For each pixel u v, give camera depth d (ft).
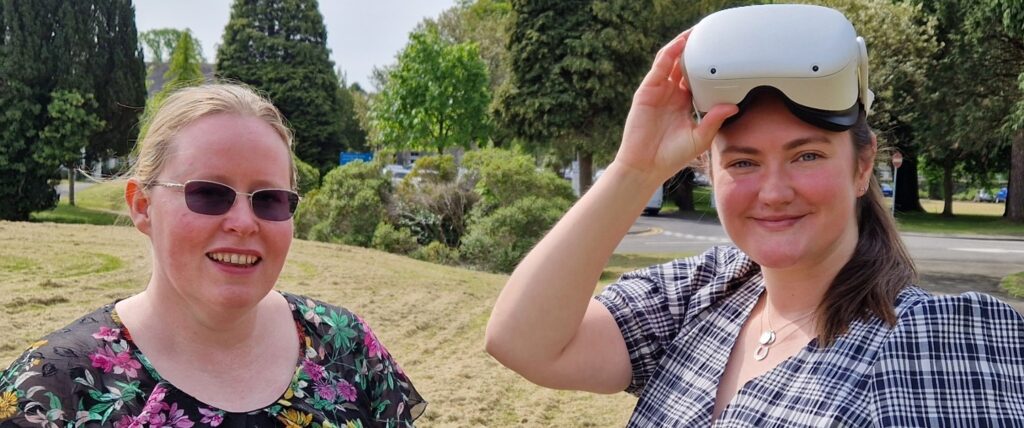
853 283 5.32
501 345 6.28
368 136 133.28
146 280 6.61
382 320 24.77
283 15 115.55
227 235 5.54
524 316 6.17
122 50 81.56
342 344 6.32
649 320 6.52
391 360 6.70
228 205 5.55
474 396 17.97
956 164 98.63
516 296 6.24
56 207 79.66
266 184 5.71
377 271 33.37
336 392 6.06
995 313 4.88
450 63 84.79
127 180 5.92
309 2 116.37
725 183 5.50
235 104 5.82
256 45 114.11
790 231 5.34
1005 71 69.26
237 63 114.32
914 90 71.82
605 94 70.33
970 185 117.50
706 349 6.10
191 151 5.55
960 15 67.00
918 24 70.23
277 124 5.98
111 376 5.29
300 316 6.28
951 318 4.89
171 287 5.66
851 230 5.57
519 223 42.34
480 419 16.60
